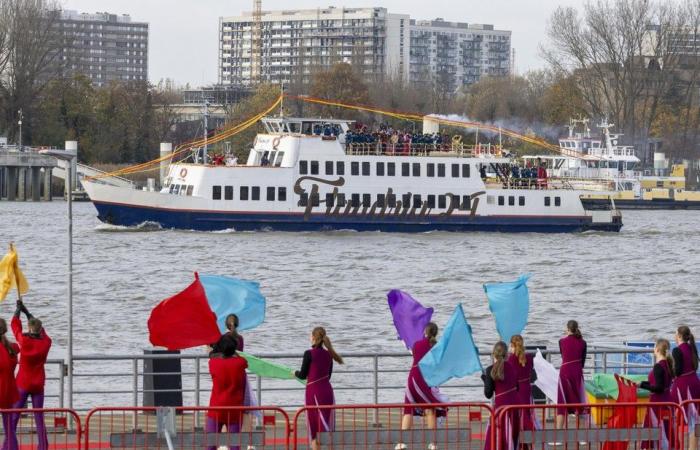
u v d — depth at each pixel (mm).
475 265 188625
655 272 186250
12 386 54156
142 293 153750
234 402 53562
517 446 53281
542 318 139500
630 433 54094
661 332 129500
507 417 52719
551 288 168125
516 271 184375
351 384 93062
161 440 52125
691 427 54500
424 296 155125
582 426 60531
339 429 57188
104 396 86625
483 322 132125
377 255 195625
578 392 60125
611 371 80688
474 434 61531
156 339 56781
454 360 56531
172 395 69312
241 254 193125
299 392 88625
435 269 183000
